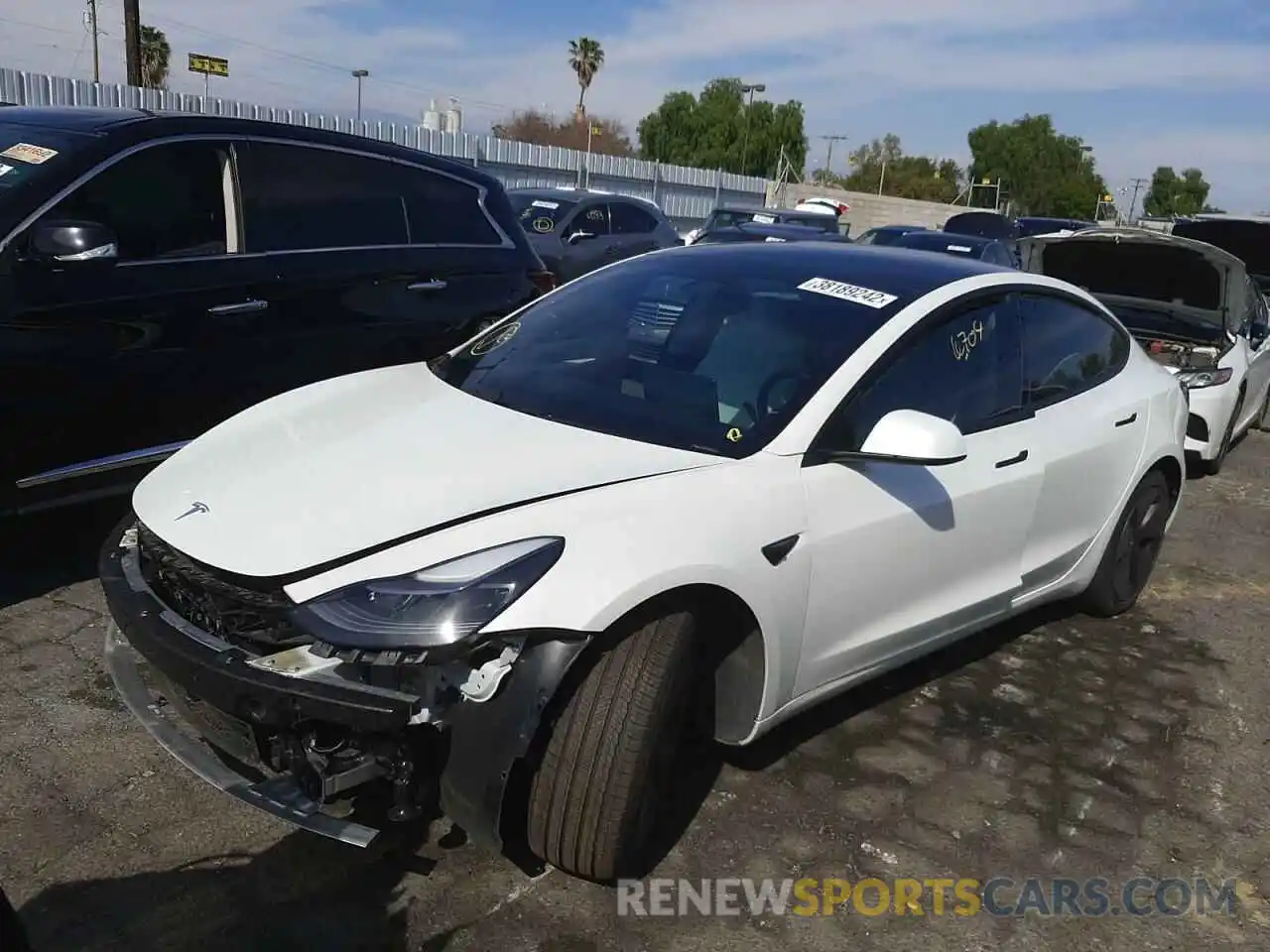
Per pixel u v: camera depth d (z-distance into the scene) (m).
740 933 2.57
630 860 2.58
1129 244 7.30
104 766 3.03
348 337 5.04
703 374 3.19
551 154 26.58
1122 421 4.22
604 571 2.38
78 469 4.09
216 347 4.48
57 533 4.66
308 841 2.76
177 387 4.38
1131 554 4.62
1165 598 5.14
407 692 2.29
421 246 5.45
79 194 4.13
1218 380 7.25
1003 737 3.62
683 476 2.71
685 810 3.01
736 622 2.74
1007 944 2.63
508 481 2.63
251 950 2.38
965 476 3.37
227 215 4.64
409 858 2.72
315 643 2.30
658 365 3.28
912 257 3.90
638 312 3.59
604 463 2.75
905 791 3.23
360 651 2.25
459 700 2.31
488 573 2.32
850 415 3.05
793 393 3.05
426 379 3.54
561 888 2.66
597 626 2.33
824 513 2.89
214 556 2.44
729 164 65.25
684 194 32.62
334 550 2.38
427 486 2.62
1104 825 3.17
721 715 2.89
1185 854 3.07
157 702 2.76
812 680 3.04
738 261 3.79
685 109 65.56
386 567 2.34
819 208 26.38
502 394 3.28
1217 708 4.00
